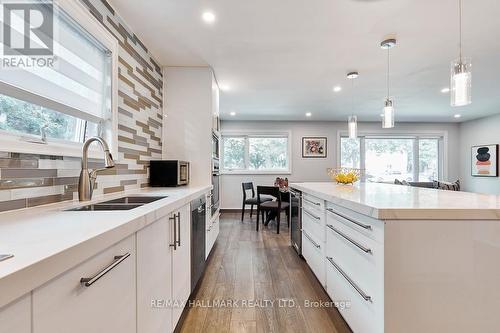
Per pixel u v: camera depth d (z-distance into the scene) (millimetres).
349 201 1495
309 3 1854
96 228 850
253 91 4016
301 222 3033
